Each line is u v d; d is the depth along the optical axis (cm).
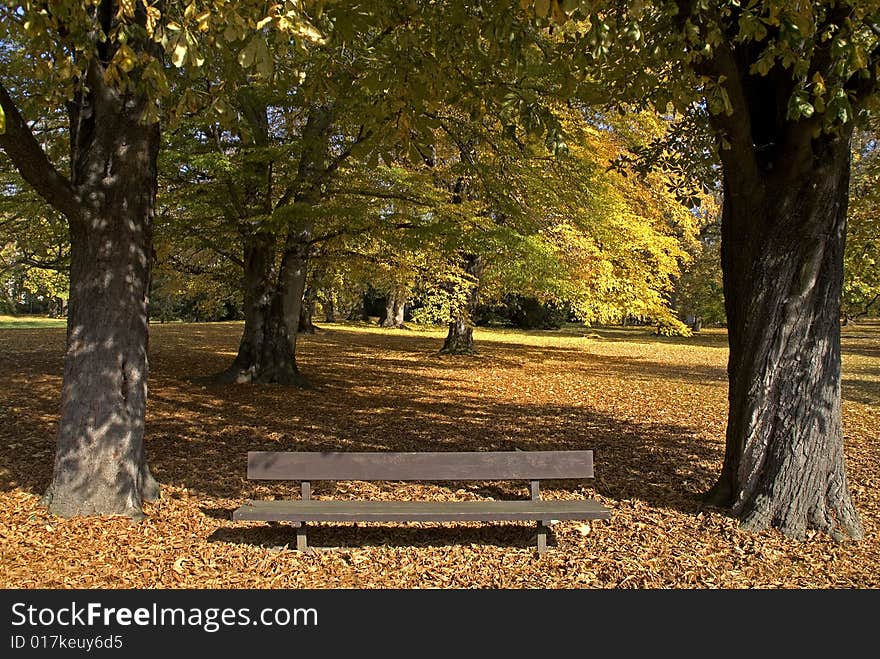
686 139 810
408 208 1196
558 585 453
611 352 2517
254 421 985
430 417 1069
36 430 866
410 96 595
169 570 462
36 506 570
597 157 1312
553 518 489
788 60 478
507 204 1081
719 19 535
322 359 1928
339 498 645
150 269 595
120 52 411
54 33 475
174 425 937
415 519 480
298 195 1138
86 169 559
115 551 488
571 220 1433
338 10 526
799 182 557
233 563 478
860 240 1118
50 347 1914
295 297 1349
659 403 1281
